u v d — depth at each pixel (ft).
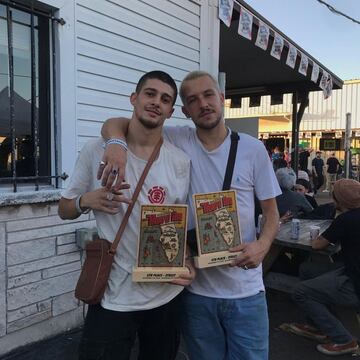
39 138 10.93
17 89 10.39
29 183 10.66
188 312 6.89
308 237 13.50
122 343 6.05
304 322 13.00
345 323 13.28
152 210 5.87
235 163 6.66
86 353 5.99
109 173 5.43
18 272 10.09
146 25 13.41
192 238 6.55
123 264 6.00
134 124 6.05
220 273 6.66
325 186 56.29
